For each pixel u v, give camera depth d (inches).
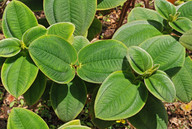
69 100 28.9
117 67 27.9
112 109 26.4
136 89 27.2
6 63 27.3
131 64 27.0
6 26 28.3
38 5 32.1
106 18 65.0
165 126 28.6
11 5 28.0
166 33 30.7
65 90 29.0
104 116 26.3
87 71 27.9
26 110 25.9
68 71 27.5
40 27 27.9
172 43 28.6
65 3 29.3
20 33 28.5
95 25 37.2
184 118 50.3
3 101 47.2
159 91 26.6
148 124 28.7
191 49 28.3
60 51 27.2
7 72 27.1
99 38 60.5
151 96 29.0
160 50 28.5
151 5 44.3
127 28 30.0
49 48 26.9
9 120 25.6
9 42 27.4
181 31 29.3
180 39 28.4
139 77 27.6
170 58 28.3
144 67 27.2
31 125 25.8
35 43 26.5
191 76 30.0
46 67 26.7
